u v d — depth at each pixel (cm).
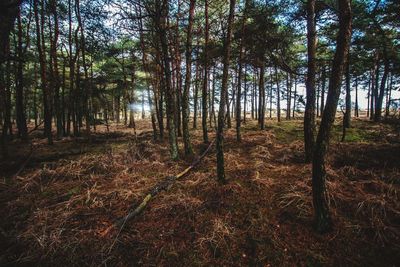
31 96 2400
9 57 510
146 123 2795
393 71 1077
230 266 372
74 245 414
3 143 917
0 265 383
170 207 511
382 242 399
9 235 446
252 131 1455
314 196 432
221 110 599
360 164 714
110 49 1328
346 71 1369
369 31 1210
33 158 906
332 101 389
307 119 765
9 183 681
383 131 1120
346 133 1201
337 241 407
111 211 513
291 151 921
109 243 413
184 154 941
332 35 1152
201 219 475
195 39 1316
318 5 1007
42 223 469
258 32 947
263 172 696
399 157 743
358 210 471
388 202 495
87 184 648
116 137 1559
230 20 582
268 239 418
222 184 601
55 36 1376
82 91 1722
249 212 489
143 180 666
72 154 984
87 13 1100
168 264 378
